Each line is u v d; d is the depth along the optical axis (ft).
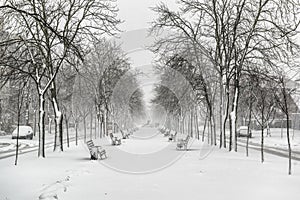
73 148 90.89
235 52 79.10
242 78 91.20
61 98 117.50
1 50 62.54
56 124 80.23
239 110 137.59
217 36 84.53
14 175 45.03
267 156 72.02
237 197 31.48
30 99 145.59
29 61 70.44
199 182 39.19
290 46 73.82
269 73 85.05
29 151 89.76
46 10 73.05
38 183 39.88
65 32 72.79
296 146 114.52
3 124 206.08
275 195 32.19
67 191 34.71
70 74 106.01
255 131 210.79
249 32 77.66
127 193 33.63
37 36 71.15
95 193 33.73
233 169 49.11
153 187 36.58
